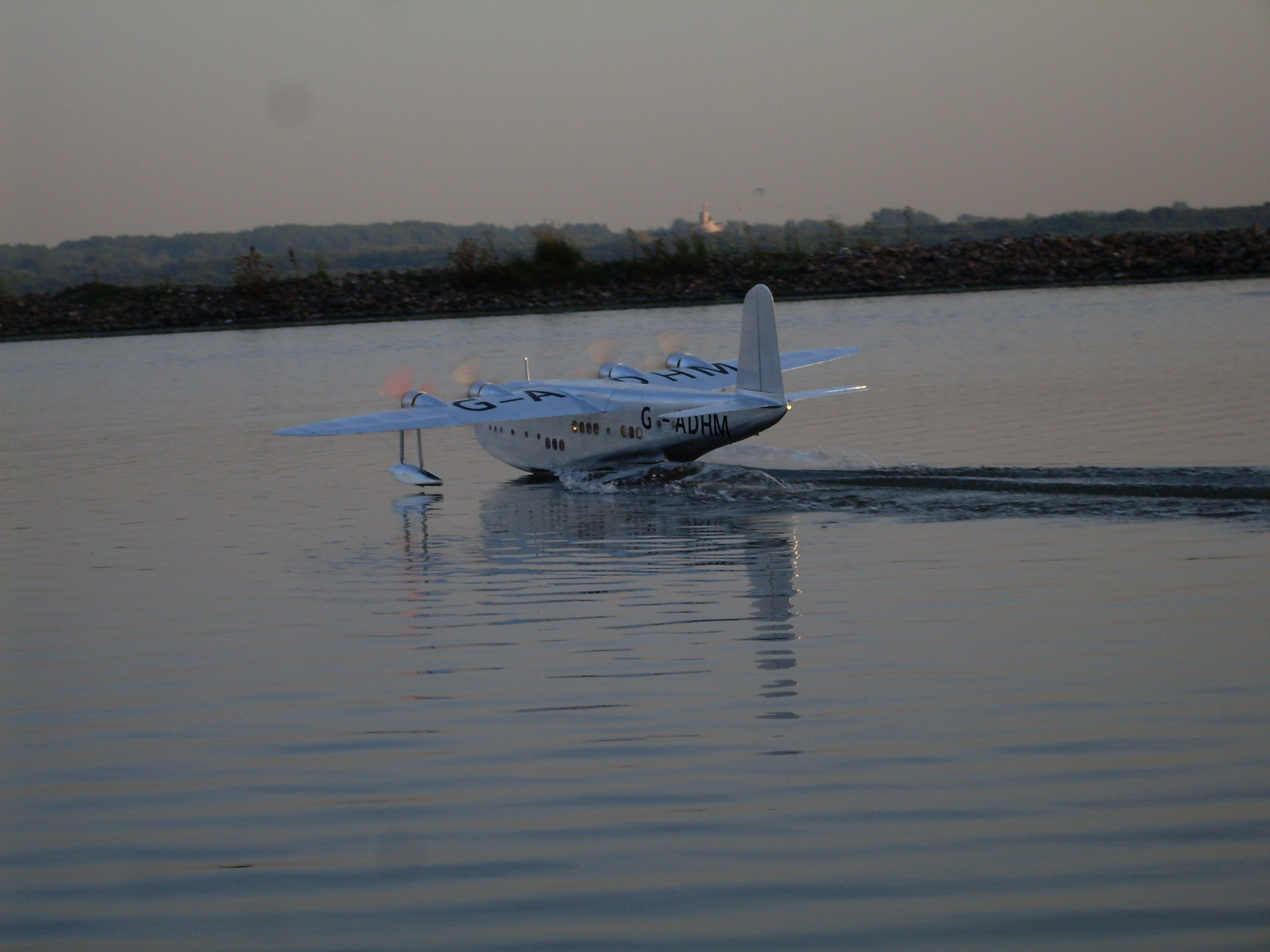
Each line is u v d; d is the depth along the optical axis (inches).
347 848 673.6
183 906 620.4
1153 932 560.1
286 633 1111.6
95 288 6820.9
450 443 2402.8
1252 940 549.6
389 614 1164.5
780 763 760.3
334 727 861.2
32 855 682.8
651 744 799.7
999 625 1031.0
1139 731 782.5
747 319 1760.6
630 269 6594.5
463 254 6599.4
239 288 6633.9
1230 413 2100.1
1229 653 924.0
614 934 577.9
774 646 1005.8
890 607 1104.2
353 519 1675.7
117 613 1210.0
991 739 781.3
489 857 657.0
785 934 571.5
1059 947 551.5
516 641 1053.8
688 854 650.2
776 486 1737.2
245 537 1569.9
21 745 853.2
